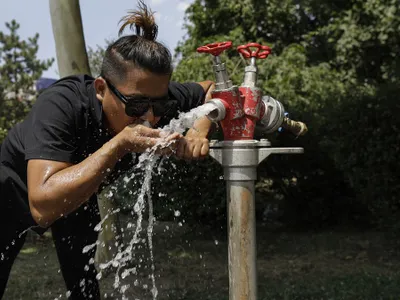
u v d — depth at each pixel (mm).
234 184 1748
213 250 6316
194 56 9430
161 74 1871
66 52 5188
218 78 1792
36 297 4461
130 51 1868
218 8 11938
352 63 11875
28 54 12352
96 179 1715
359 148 6258
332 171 7609
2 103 10781
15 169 2332
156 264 5594
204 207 6711
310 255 6188
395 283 4621
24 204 2371
